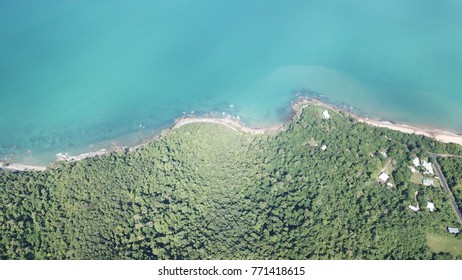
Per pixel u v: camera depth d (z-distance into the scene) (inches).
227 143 4655.5
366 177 4109.3
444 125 5413.4
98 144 5009.8
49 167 4343.0
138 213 3708.2
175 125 5172.2
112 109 5447.8
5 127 5177.2
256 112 5408.5
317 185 4005.9
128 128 5211.6
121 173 4109.3
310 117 4881.9
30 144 4977.9
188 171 4175.7
